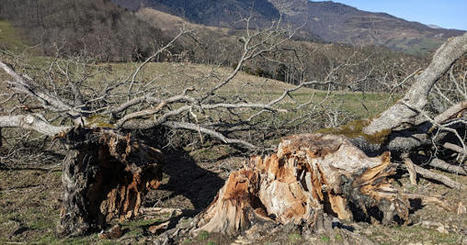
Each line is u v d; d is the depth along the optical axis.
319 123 11.64
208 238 5.11
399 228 5.54
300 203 5.69
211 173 9.12
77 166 5.47
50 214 6.43
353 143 6.88
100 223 5.84
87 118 7.80
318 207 5.24
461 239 4.91
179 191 8.23
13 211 6.44
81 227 5.56
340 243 4.72
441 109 9.81
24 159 8.57
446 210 6.21
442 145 8.61
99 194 5.85
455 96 11.29
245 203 5.46
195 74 13.45
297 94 18.61
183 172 9.14
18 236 5.43
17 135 9.52
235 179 5.73
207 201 7.70
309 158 6.08
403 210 5.70
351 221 5.88
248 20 9.48
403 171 8.53
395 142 7.73
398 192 5.81
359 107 15.39
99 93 11.08
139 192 6.03
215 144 10.56
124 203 6.00
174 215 6.72
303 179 6.18
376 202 5.80
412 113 7.40
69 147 5.32
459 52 7.00
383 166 5.75
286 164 6.11
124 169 5.81
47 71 10.54
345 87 11.44
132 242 5.23
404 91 12.15
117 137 5.61
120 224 6.18
